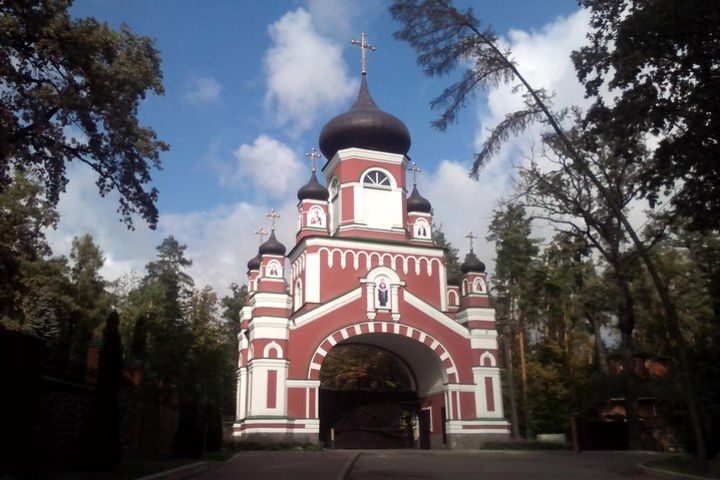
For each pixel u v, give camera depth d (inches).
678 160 845.2
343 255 1737.2
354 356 2314.2
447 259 2559.1
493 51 876.6
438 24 864.3
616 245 1368.1
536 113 897.5
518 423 1932.8
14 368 669.3
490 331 1731.1
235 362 2591.0
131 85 795.4
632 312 1381.6
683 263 1656.0
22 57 762.2
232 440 1450.5
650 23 752.3
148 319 1505.9
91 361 1085.1
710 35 767.7
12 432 661.3
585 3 877.8
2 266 1173.7
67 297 1642.5
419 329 1681.8
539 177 1362.0
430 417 1768.0
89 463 722.8
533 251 1977.1
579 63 884.6
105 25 790.5
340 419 1775.3
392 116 1967.3
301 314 1603.1
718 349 994.1
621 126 874.1
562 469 867.4
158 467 789.2
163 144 848.3
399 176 1919.3
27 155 800.3
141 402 1085.8
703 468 757.9
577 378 1694.1
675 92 849.5
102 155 845.2
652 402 1520.7
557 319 1803.6
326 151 1995.6
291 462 959.6
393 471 831.7
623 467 901.8
